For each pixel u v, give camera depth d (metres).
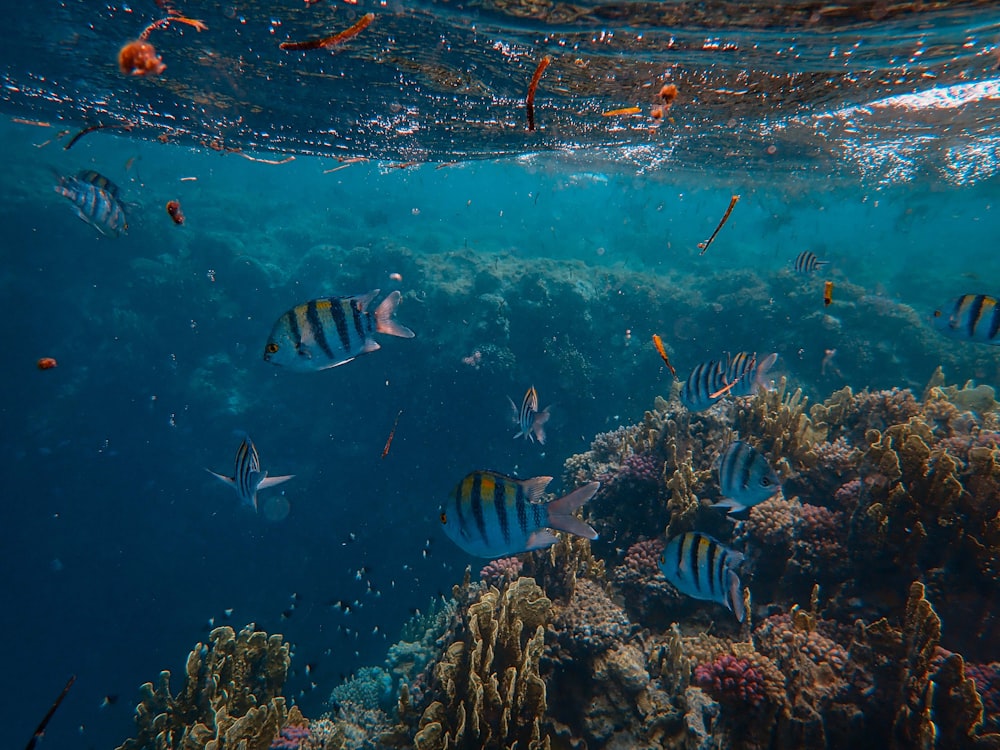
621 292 22.19
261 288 24.25
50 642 20.30
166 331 22.45
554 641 5.38
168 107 11.32
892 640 3.93
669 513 7.06
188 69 9.26
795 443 6.92
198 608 20.47
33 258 21.08
